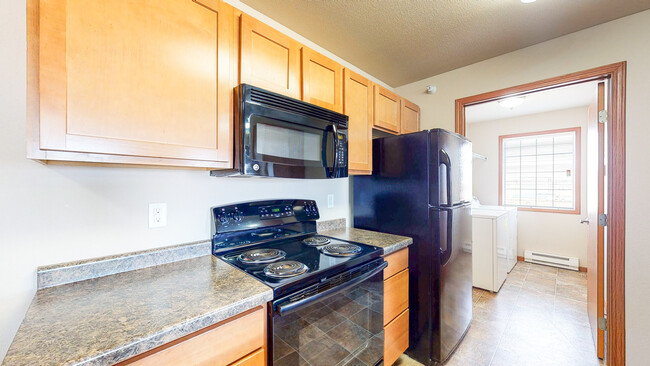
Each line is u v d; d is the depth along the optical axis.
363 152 1.87
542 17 1.63
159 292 0.91
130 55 0.86
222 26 1.11
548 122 4.03
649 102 1.54
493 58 2.17
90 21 0.79
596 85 1.87
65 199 1.00
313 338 1.10
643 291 1.55
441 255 1.72
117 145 0.84
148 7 0.90
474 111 4.01
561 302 2.71
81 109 0.77
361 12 1.59
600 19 1.65
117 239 1.12
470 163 2.25
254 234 1.52
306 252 1.44
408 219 1.86
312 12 1.59
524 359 1.83
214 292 0.91
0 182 0.88
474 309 2.57
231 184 1.50
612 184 1.66
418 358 1.80
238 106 1.13
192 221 1.34
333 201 2.13
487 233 2.99
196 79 1.03
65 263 0.99
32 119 0.71
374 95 1.99
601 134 1.81
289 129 1.29
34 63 0.71
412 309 1.82
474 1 1.48
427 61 2.23
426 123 2.57
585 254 3.68
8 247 0.89
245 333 0.88
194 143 1.02
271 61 1.30
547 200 4.09
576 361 1.80
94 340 0.64
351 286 1.24
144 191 1.19
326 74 1.59
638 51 1.58
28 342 0.62
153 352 0.69
